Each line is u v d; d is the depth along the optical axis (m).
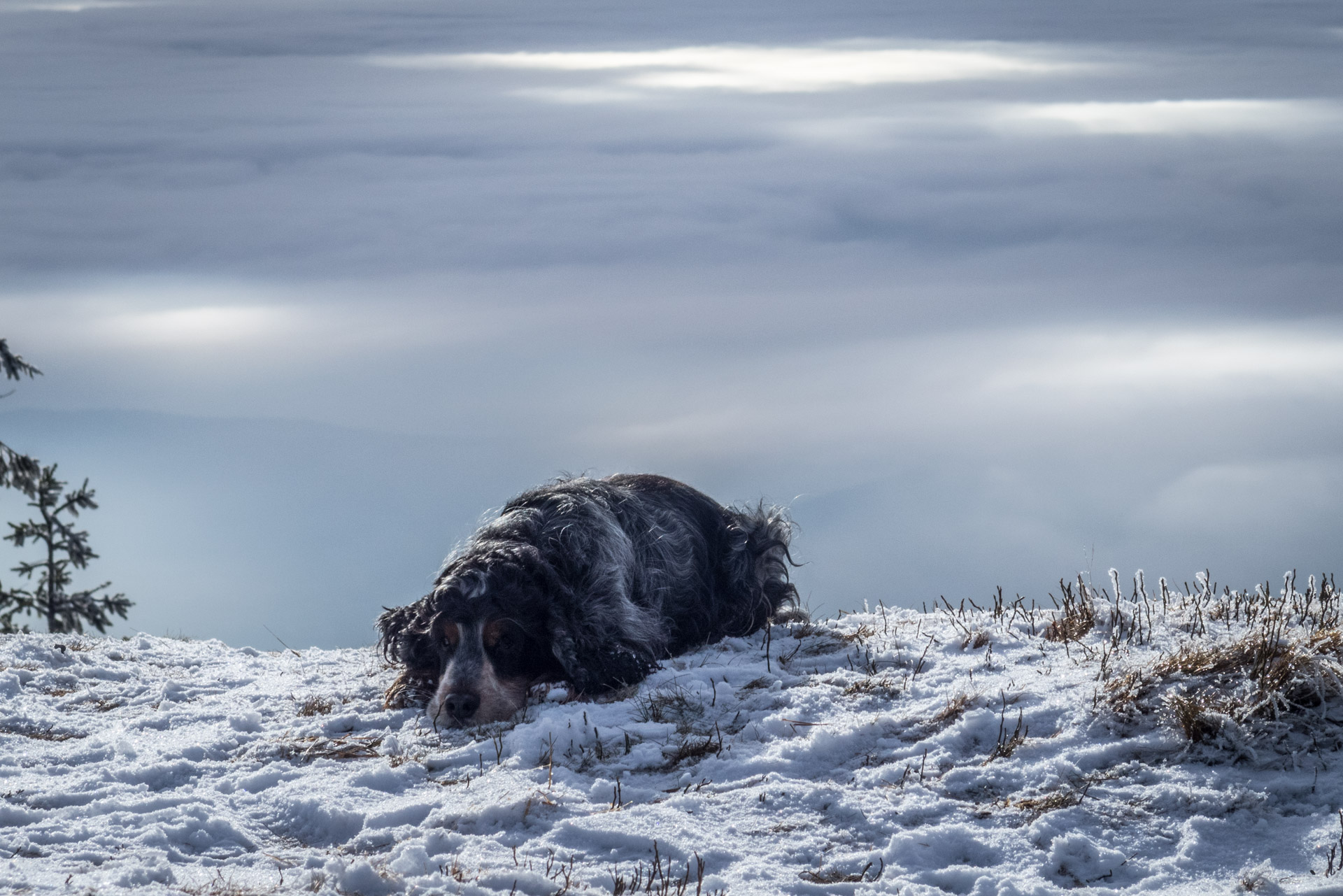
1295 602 8.06
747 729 6.95
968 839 5.53
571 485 9.15
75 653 9.60
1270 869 5.04
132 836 5.80
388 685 8.43
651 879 5.26
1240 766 5.95
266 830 6.03
